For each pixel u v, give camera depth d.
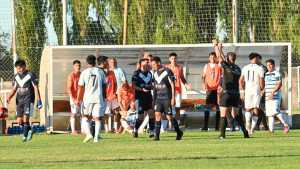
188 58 62.28
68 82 58.00
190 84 62.03
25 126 48.66
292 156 34.09
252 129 54.38
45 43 71.12
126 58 62.59
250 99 54.75
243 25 72.69
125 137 51.50
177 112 58.44
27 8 71.06
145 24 74.25
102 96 46.22
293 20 73.06
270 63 55.09
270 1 73.00
